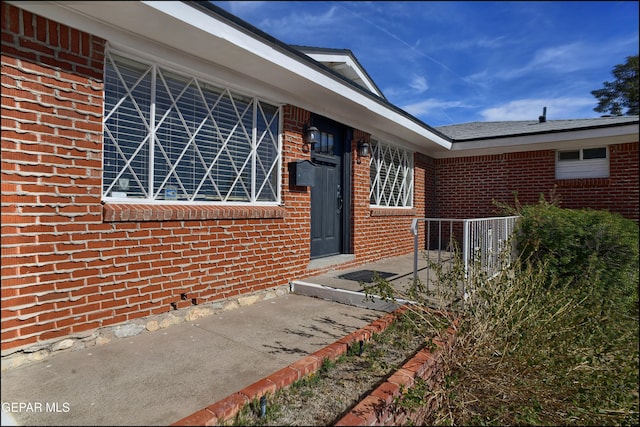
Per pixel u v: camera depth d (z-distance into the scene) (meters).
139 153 3.80
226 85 4.61
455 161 10.57
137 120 3.78
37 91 2.94
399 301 4.48
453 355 3.43
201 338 3.58
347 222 7.04
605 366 3.58
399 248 8.77
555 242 6.16
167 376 2.77
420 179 9.91
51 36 3.02
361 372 3.00
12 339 2.82
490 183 9.98
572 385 3.40
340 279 5.80
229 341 3.51
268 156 5.34
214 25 3.50
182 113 4.21
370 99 6.16
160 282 3.85
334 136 6.81
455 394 3.20
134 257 3.62
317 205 6.43
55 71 3.04
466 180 10.38
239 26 3.71
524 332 3.59
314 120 6.25
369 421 2.21
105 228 3.39
